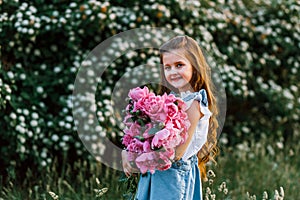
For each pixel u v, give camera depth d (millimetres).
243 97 4941
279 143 4930
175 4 4531
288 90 5105
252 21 5023
